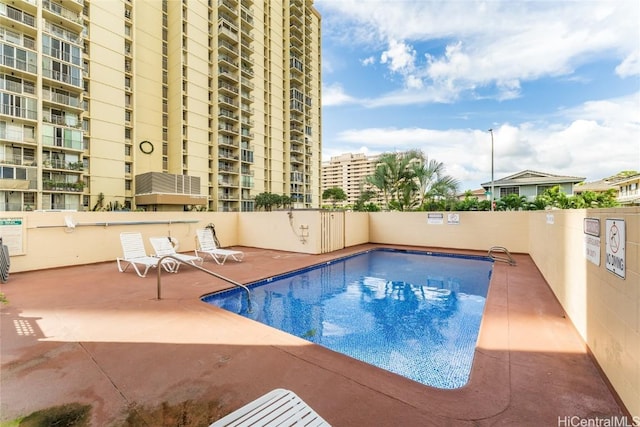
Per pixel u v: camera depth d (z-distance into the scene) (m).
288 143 43.09
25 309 3.97
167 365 2.47
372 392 2.06
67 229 6.95
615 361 2.02
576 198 15.96
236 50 34.72
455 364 3.01
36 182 21.03
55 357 2.61
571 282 3.52
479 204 13.94
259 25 38.31
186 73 30.30
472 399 1.99
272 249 10.38
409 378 2.50
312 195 48.19
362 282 6.56
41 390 2.10
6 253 5.54
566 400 1.98
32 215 6.39
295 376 2.29
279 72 41.69
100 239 7.52
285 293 5.70
